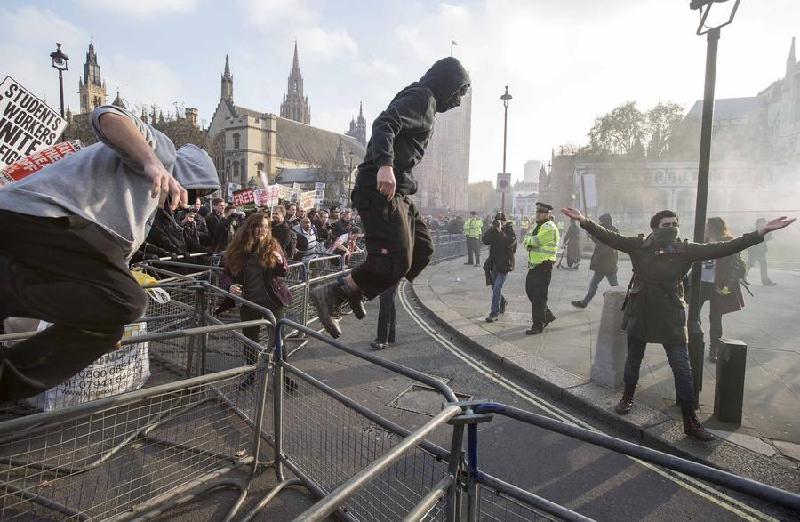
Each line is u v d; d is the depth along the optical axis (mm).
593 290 9789
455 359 6590
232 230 10250
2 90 4906
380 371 5945
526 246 7711
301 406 3627
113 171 1627
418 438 1668
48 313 1512
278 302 5176
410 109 2211
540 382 5578
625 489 3527
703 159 4652
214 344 4988
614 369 5320
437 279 14070
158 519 2947
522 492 1883
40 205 1464
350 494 1371
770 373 5883
